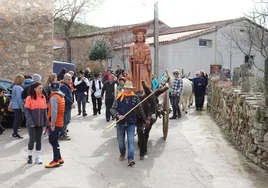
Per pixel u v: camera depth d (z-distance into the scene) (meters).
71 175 6.65
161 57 28.11
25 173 6.72
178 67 28.47
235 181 6.45
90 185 6.14
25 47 14.27
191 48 29.09
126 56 32.03
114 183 6.27
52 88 7.15
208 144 9.25
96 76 14.36
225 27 30.48
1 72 13.99
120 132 7.64
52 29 14.64
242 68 9.39
